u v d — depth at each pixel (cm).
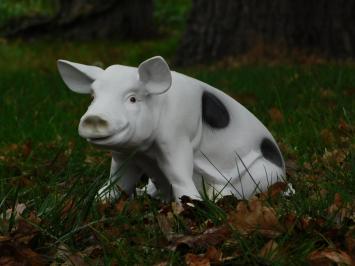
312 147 812
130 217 588
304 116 945
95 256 527
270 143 649
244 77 1299
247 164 622
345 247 515
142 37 2461
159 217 565
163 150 587
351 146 763
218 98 626
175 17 2744
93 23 2412
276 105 1038
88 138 551
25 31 2394
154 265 504
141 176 678
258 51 1612
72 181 703
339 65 1423
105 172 729
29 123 975
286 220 537
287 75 1287
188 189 588
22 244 524
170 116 587
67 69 617
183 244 524
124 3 2427
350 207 576
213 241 526
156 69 571
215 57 1688
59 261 523
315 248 518
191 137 601
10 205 642
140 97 574
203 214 576
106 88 570
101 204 605
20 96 1178
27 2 2855
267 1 1636
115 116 554
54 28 2403
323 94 1091
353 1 1623
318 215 553
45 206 590
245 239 519
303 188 639
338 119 915
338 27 1620
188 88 604
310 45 1627
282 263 493
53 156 822
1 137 925
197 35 1719
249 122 635
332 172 669
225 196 602
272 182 631
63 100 1166
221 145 616
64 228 554
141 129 570
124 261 508
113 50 2280
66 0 2423
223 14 1681
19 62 2100
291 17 1625
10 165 799
